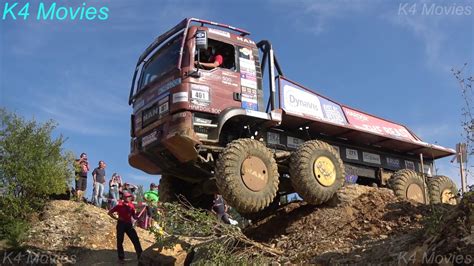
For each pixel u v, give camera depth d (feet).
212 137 27.43
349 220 26.68
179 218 25.80
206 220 25.18
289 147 32.27
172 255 27.68
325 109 32.50
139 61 32.24
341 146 36.40
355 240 23.85
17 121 45.03
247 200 26.07
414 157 42.22
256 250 24.99
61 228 42.04
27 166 44.32
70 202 47.16
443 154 42.32
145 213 46.34
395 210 26.30
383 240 22.03
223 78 28.35
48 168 44.29
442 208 23.81
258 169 26.86
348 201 28.81
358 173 37.40
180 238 26.14
